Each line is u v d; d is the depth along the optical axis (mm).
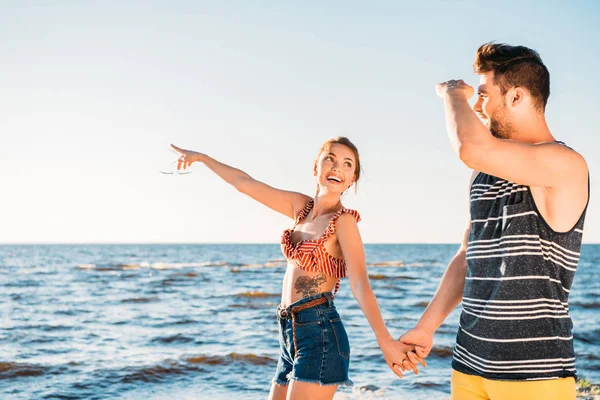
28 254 122875
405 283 47906
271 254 122000
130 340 18500
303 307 3539
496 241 2473
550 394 2355
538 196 2377
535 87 2484
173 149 4387
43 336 19484
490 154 2314
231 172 4215
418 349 2975
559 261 2389
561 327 2393
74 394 11180
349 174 3736
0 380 12336
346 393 10430
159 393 11125
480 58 2584
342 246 3512
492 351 2434
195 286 43406
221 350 16281
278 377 3738
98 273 57938
